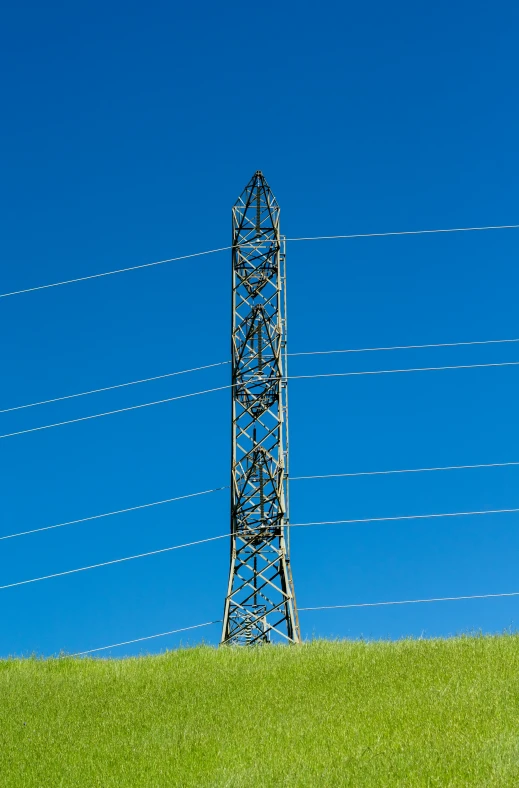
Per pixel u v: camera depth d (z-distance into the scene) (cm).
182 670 2764
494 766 1573
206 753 1909
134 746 2038
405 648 2720
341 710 2088
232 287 3597
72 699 2538
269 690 2372
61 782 1841
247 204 3675
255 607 3244
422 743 1756
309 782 1622
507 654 2462
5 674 2909
